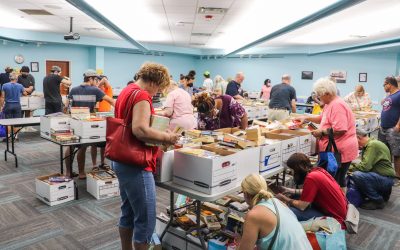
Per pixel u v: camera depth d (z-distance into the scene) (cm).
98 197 379
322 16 543
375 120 641
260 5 589
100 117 405
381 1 536
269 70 1439
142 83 202
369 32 861
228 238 243
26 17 784
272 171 273
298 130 347
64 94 740
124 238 223
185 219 265
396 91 480
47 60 1154
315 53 1265
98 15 602
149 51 1380
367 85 1231
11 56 1065
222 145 255
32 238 290
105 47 1260
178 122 412
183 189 219
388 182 381
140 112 187
